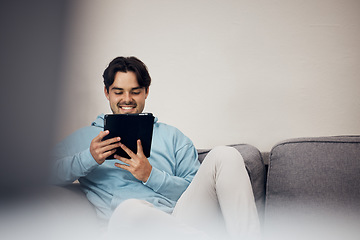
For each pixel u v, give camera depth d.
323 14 1.78
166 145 1.49
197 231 0.97
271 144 1.78
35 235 1.12
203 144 1.81
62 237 1.13
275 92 1.79
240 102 1.80
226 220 1.07
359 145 1.25
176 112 1.82
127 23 1.83
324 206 1.21
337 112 1.76
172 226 0.97
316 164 1.26
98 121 1.55
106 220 1.31
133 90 1.48
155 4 1.84
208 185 1.16
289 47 1.79
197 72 1.82
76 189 1.39
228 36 1.81
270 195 1.31
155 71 1.83
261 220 1.35
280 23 1.79
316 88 1.77
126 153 1.34
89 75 1.82
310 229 1.21
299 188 1.25
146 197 1.33
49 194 1.24
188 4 1.83
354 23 1.76
